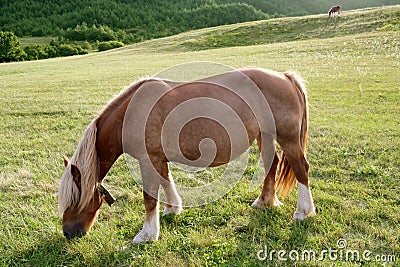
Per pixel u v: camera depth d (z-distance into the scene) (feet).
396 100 31.89
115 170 19.54
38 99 40.55
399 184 16.31
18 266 12.12
